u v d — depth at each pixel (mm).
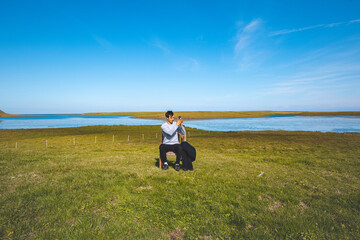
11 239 3076
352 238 3322
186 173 6863
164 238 3277
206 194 5008
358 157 13141
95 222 3627
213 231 3508
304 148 20922
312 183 6258
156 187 5480
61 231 3307
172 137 7211
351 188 5832
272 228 3621
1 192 4879
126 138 36406
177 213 4062
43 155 11852
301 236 3359
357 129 61312
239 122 102688
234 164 9141
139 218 3881
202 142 28641
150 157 11078
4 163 8445
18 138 38719
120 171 6992
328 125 79188
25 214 3830
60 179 5934
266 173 7375
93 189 5223
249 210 4273
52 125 91438
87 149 18578
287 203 4664
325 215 4039
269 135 40969
